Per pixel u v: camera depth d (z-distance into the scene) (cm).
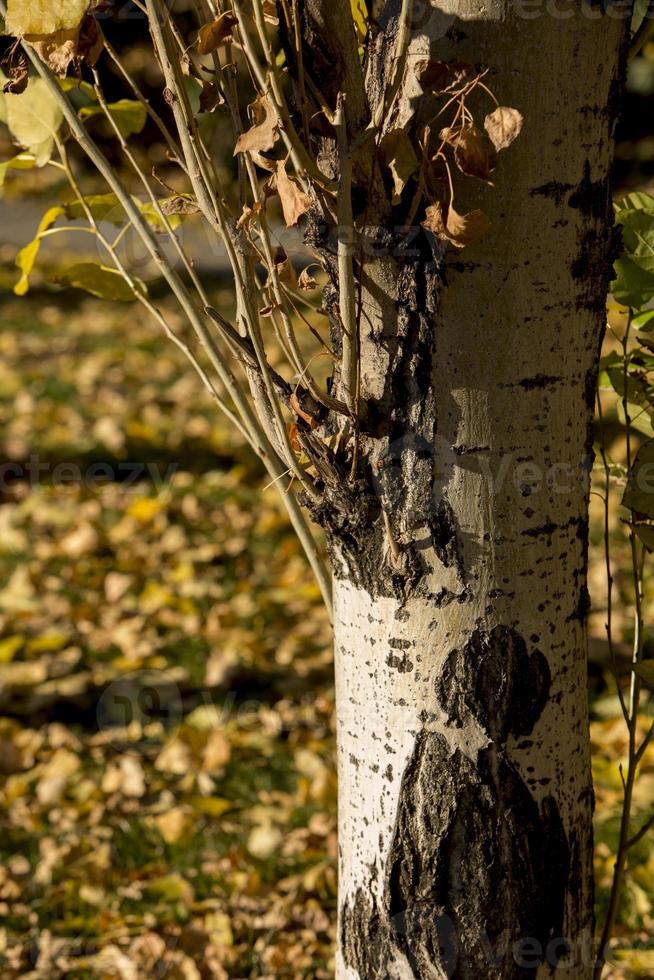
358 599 279
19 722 438
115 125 283
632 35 284
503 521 274
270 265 272
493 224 268
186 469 694
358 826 283
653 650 461
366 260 270
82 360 920
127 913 345
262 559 573
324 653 483
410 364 272
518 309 270
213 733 407
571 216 270
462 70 264
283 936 339
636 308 287
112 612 520
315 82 267
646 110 1309
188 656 482
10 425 759
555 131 267
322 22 265
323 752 407
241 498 647
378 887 281
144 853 358
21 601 533
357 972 285
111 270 301
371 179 267
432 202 267
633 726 293
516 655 276
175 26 275
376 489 275
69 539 586
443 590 275
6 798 388
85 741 422
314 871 348
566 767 280
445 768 277
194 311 285
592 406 278
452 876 278
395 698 278
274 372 277
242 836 362
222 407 291
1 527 612
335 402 273
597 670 448
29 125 296
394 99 268
